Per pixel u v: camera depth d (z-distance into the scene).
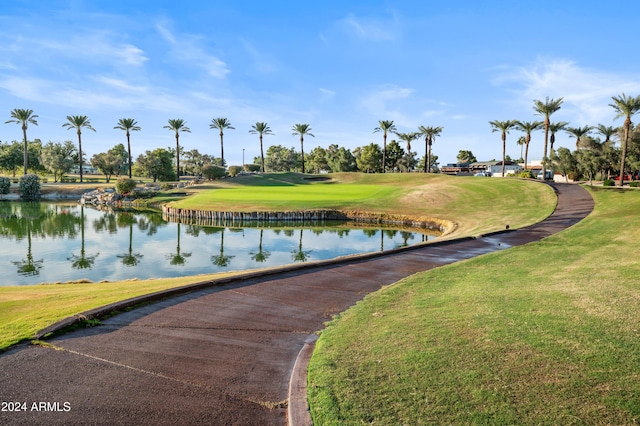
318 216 46.19
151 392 5.05
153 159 106.31
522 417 4.19
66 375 5.43
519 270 13.06
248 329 7.61
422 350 5.98
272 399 4.99
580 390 4.67
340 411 4.42
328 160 136.00
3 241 30.08
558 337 6.23
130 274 20.20
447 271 13.31
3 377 5.32
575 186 45.03
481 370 5.24
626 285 9.39
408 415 4.29
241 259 24.44
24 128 88.88
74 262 23.14
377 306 9.02
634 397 4.48
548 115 65.94
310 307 9.23
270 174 99.25
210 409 4.71
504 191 48.69
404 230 38.38
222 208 48.72
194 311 8.57
